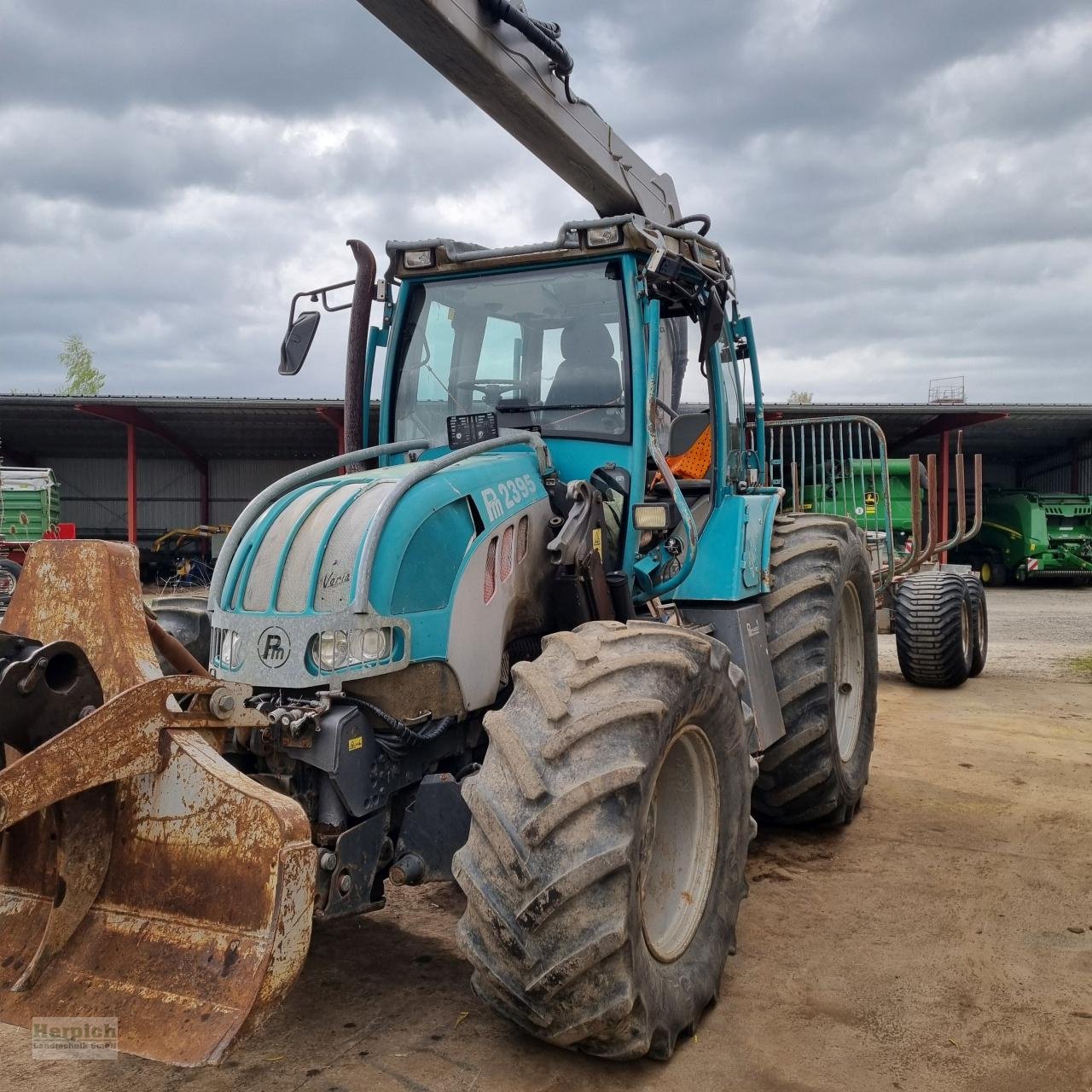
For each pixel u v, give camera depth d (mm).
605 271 3883
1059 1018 3137
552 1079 2775
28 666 2391
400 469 3457
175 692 2467
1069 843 4762
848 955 3586
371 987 3320
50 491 19750
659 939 3027
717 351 4543
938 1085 2773
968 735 6969
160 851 2463
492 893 2611
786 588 4516
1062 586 22734
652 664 2918
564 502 3604
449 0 3844
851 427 9047
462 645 3135
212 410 24312
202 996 2266
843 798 4738
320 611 2879
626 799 2633
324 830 2895
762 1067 2852
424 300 4219
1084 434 27062
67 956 2461
